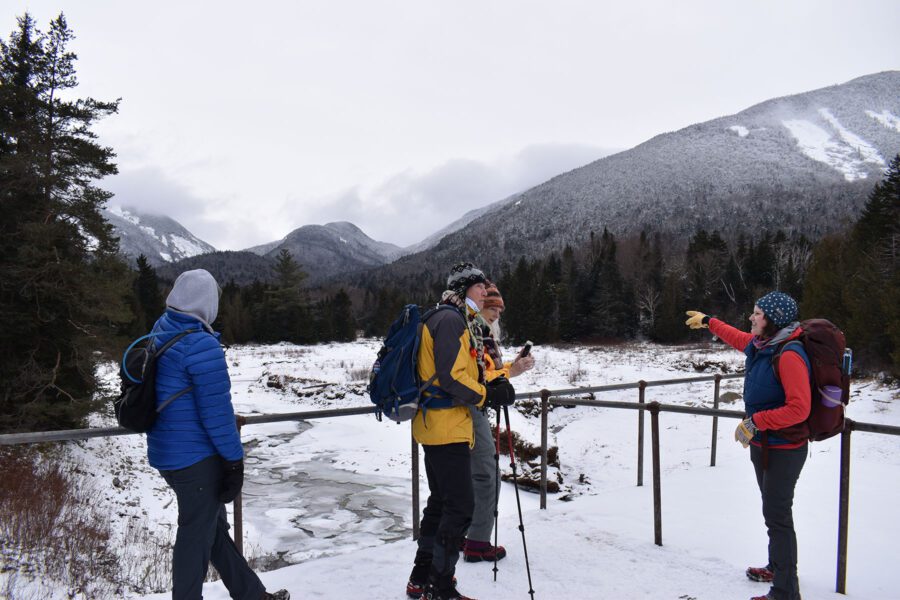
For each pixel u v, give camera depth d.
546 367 27.19
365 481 13.09
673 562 3.82
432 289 107.62
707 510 5.15
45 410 14.82
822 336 3.12
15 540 7.12
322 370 28.88
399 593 3.36
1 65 16.64
